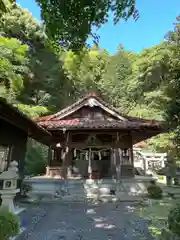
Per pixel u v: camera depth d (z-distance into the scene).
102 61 29.69
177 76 7.79
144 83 24.00
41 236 4.04
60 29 3.02
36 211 6.27
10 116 5.00
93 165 12.19
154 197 8.52
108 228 4.59
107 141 11.77
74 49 3.51
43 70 19.39
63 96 21.70
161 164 14.64
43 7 2.87
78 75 25.17
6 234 3.25
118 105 26.33
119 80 27.48
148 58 23.36
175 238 3.39
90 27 2.89
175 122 7.81
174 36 11.53
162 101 19.95
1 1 3.66
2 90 12.20
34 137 9.57
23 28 17.94
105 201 7.89
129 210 6.46
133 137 12.03
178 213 3.68
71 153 11.41
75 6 2.73
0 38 11.64
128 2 2.69
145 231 4.37
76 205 7.22
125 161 11.19
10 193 4.30
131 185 9.57
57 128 9.77
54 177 10.49
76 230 4.44
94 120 11.14
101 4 2.67
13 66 12.26
